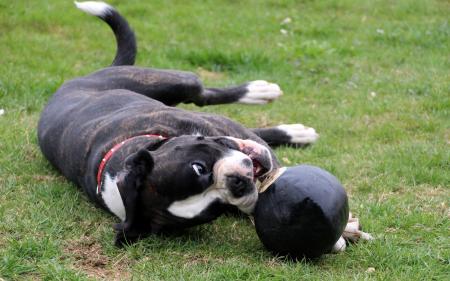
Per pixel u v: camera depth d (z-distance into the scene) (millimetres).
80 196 8039
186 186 6215
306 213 6016
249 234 7094
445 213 7559
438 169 8773
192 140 6508
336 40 15805
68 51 14391
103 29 15984
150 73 9422
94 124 7789
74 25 16109
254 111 11367
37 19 16125
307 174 6188
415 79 12852
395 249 6590
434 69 13523
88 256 6734
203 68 14023
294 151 9469
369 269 6289
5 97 11547
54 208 7684
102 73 9422
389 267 6340
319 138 10031
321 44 15172
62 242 6977
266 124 10852
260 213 6285
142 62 13828
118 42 10547
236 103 10523
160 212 6457
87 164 7535
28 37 15016
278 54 14570
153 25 16422
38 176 8703
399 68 13789
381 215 7500
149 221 6699
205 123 7500
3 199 7965
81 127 7941
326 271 6266
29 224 7277
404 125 10555
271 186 6270
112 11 10430
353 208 7660
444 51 14938
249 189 6191
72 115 8352
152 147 6793
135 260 6613
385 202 7801
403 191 8219
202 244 6812
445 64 13930
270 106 11633
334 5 18875
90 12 10398
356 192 8242
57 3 17547
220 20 17156
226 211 6848
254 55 14188
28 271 6469
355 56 14633
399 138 10023
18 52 13984
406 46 15344
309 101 12031
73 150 7828
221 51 14242
